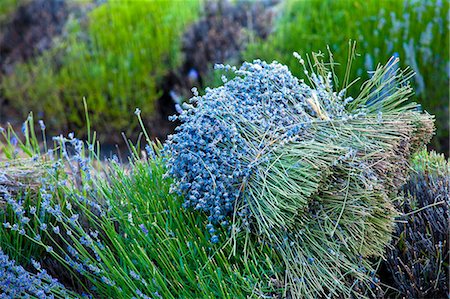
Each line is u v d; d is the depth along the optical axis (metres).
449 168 2.45
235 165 1.90
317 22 4.41
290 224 1.85
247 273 1.92
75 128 4.80
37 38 5.79
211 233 1.96
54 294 1.91
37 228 2.16
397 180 2.10
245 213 1.89
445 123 3.76
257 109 2.01
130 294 1.89
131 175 2.30
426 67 3.84
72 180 2.32
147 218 2.09
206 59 4.78
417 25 4.01
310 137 1.97
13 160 2.30
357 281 1.91
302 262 1.88
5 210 2.16
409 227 2.13
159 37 5.01
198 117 1.97
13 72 5.41
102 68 4.75
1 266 1.89
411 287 2.02
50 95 4.89
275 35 4.80
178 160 1.96
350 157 1.91
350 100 2.13
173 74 4.86
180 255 1.92
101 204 2.24
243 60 4.41
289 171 1.88
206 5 5.53
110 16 5.55
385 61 3.76
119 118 4.65
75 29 5.55
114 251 2.10
